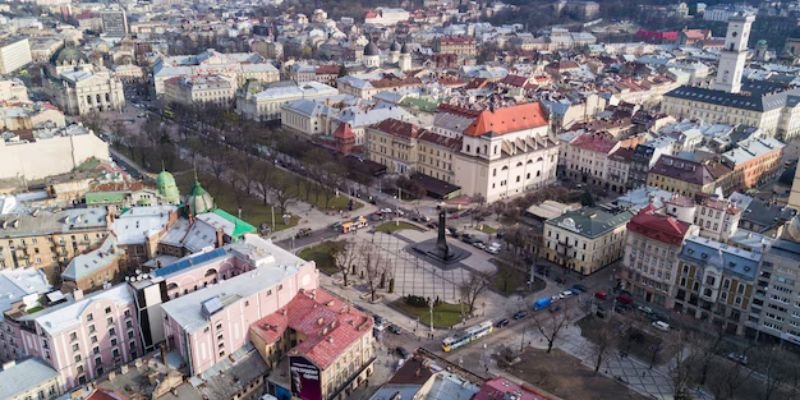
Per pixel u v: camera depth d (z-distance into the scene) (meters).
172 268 196.38
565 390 179.12
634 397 177.50
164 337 188.88
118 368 173.38
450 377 159.75
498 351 197.75
